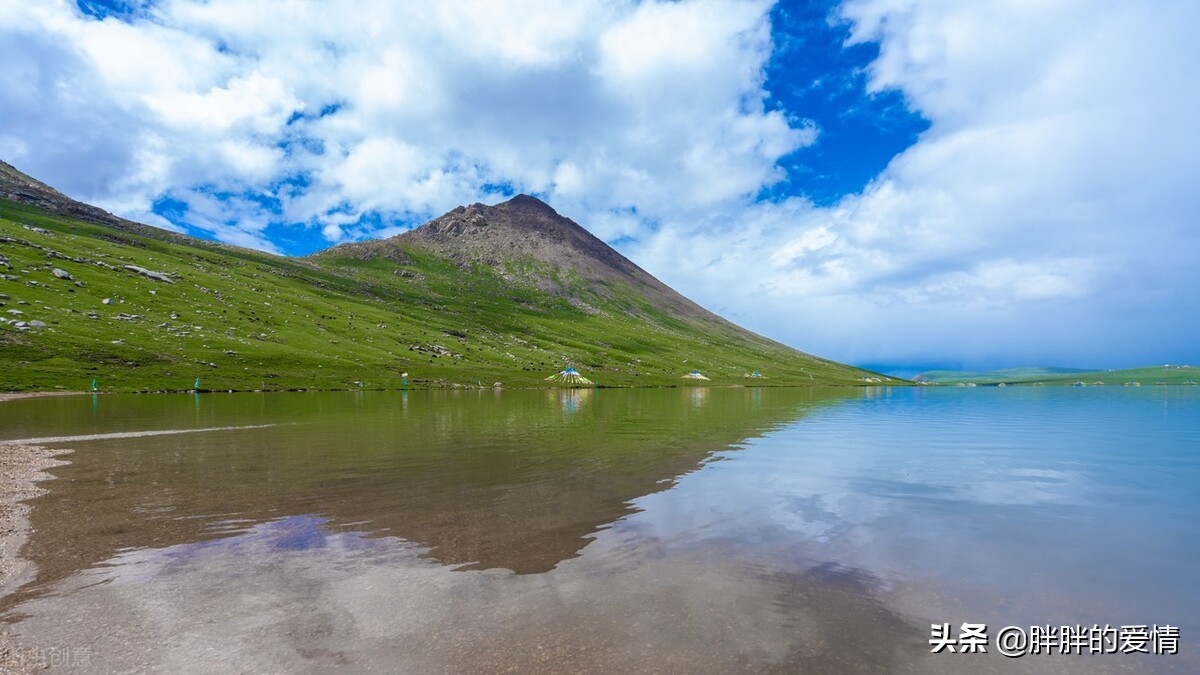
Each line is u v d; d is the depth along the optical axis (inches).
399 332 7322.8
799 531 613.3
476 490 815.1
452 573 481.4
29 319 4008.4
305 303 7386.8
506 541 572.1
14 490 803.4
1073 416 2352.4
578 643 355.6
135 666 327.3
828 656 340.8
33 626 377.7
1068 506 732.7
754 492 809.5
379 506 717.3
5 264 4906.5
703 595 435.5
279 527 619.8
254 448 1227.2
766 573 484.7
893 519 664.4
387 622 385.7
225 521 644.7
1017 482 892.6
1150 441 1457.9
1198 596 439.2
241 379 4005.9
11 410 2103.8
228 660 334.3
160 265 6845.5
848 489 831.7
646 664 328.8
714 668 325.1
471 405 2908.5
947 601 427.8
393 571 485.1
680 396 4328.3
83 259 5836.6
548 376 6515.8
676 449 1254.3
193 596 429.4
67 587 446.6
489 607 411.8
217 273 7603.4
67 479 882.1
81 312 4503.0
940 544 569.0
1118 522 654.5
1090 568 501.7
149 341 4338.1
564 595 434.6
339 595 432.5
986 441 1443.2
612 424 1879.9
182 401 2760.8
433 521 647.8
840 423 1985.7
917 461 1100.5
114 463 1027.9
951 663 333.1
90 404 2448.3
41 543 558.3
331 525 628.7
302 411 2288.4
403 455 1141.7
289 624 382.9
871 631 376.2
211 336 4921.3
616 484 862.5
